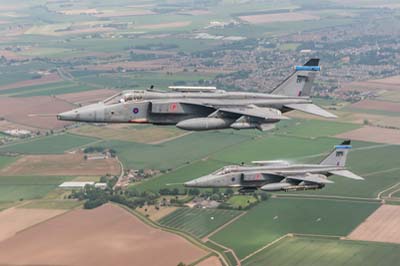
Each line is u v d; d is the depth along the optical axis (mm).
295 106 119375
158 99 110875
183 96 112562
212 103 111750
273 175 136375
